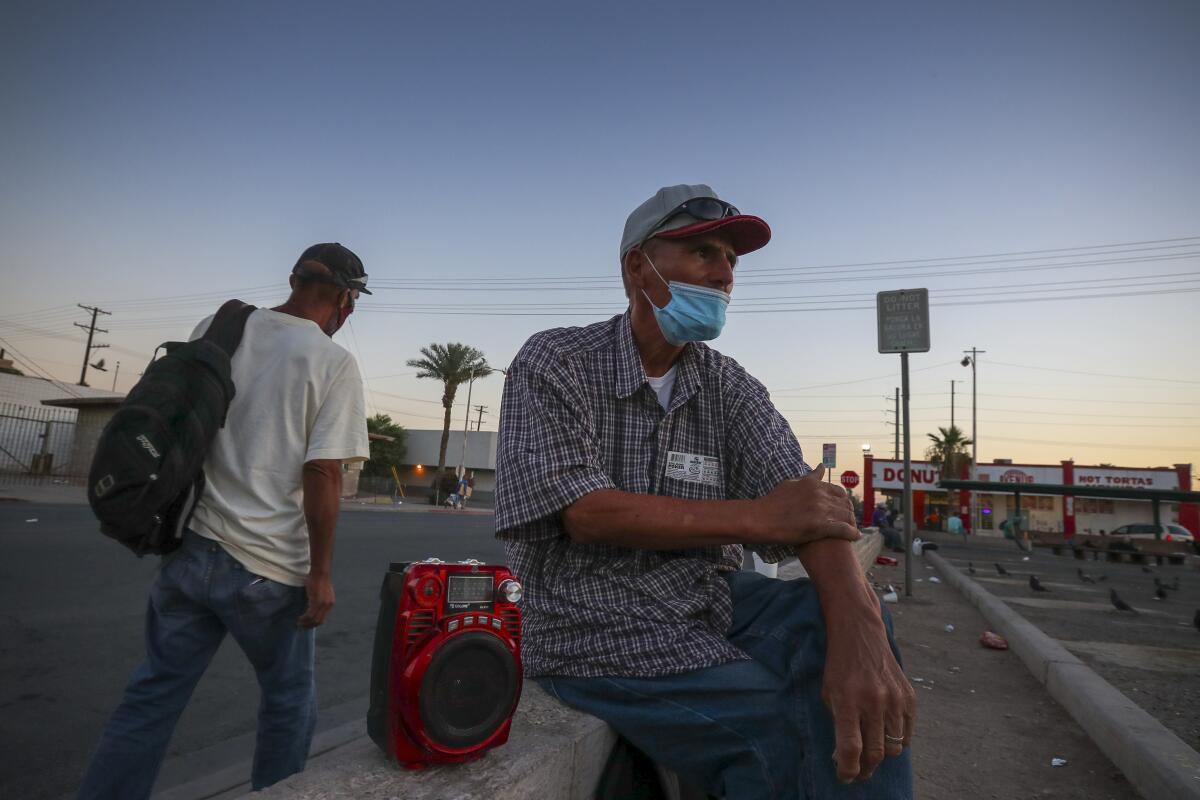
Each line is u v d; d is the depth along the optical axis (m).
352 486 35.25
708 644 1.28
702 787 1.31
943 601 8.82
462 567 1.16
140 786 1.64
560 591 1.40
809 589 1.30
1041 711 4.02
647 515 1.20
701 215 1.47
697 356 1.65
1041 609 8.27
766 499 1.21
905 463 9.32
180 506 1.63
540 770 1.13
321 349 1.85
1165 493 25.48
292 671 1.83
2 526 10.76
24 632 4.89
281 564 1.76
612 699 1.33
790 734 1.15
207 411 1.63
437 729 1.05
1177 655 5.52
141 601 6.04
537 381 1.40
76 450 27.67
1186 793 2.46
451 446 59.47
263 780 1.83
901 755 1.05
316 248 2.07
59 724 3.36
